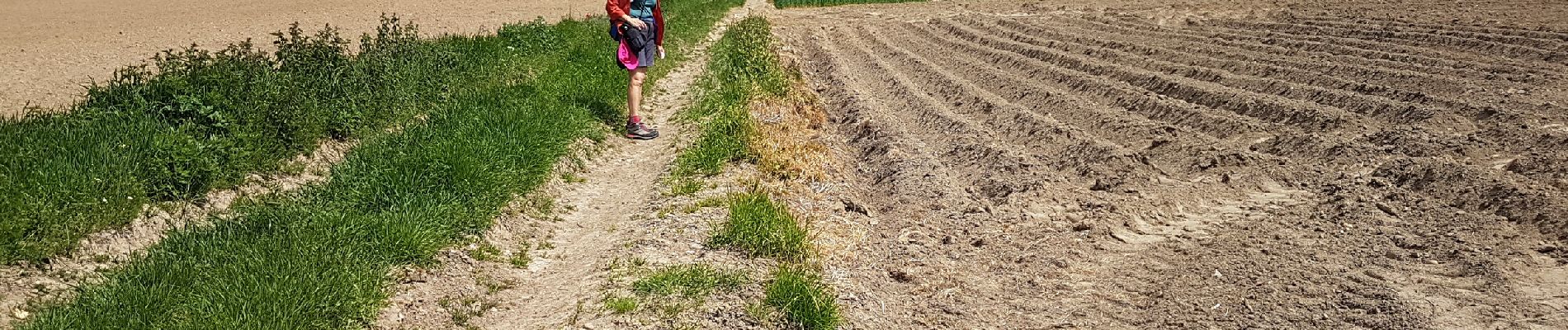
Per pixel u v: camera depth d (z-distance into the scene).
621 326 4.66
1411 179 6.87
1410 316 4.60
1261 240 5.90
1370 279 5.14
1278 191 7.11
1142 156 8.12
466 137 7.67
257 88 7.74
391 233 5.46
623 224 6.48
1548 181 6.60
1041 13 21.45
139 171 5.77
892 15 23.38
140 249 5.24
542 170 7.29
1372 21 15.97
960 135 8.99
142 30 18.50
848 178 7.92
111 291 4.52
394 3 26.16
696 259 5.57
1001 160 7.88
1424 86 10.26
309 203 6.05
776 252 5.70
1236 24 17.30
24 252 4.75
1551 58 11.61
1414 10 17.44
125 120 6.73
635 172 8.20
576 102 9.71
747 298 4.95
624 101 10.78
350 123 7.75
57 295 4.55
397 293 5.00
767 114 10.20
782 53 16.08
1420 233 5.87
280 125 7.06
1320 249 5.67
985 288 5.34
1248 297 4.99
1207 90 10.52
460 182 6.47
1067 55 13.81
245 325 4.25
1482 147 7.65
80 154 5.82
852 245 6.01
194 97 6.86
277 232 5.39
